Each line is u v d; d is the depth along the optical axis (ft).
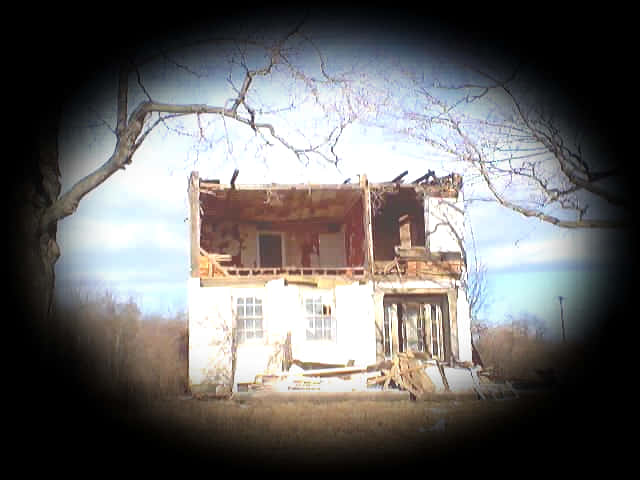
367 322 69.10
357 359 68.23
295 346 67.62
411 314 72.28
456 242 71.92
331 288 69.77
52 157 39.27
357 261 83.92
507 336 111.75
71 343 73.31
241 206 81.71
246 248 91.20
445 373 66.33
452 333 69.51
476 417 48.91
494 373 67.87
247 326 67.92
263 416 49.90
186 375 73.20
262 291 68.54
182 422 47.78
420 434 43.14
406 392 60.13
